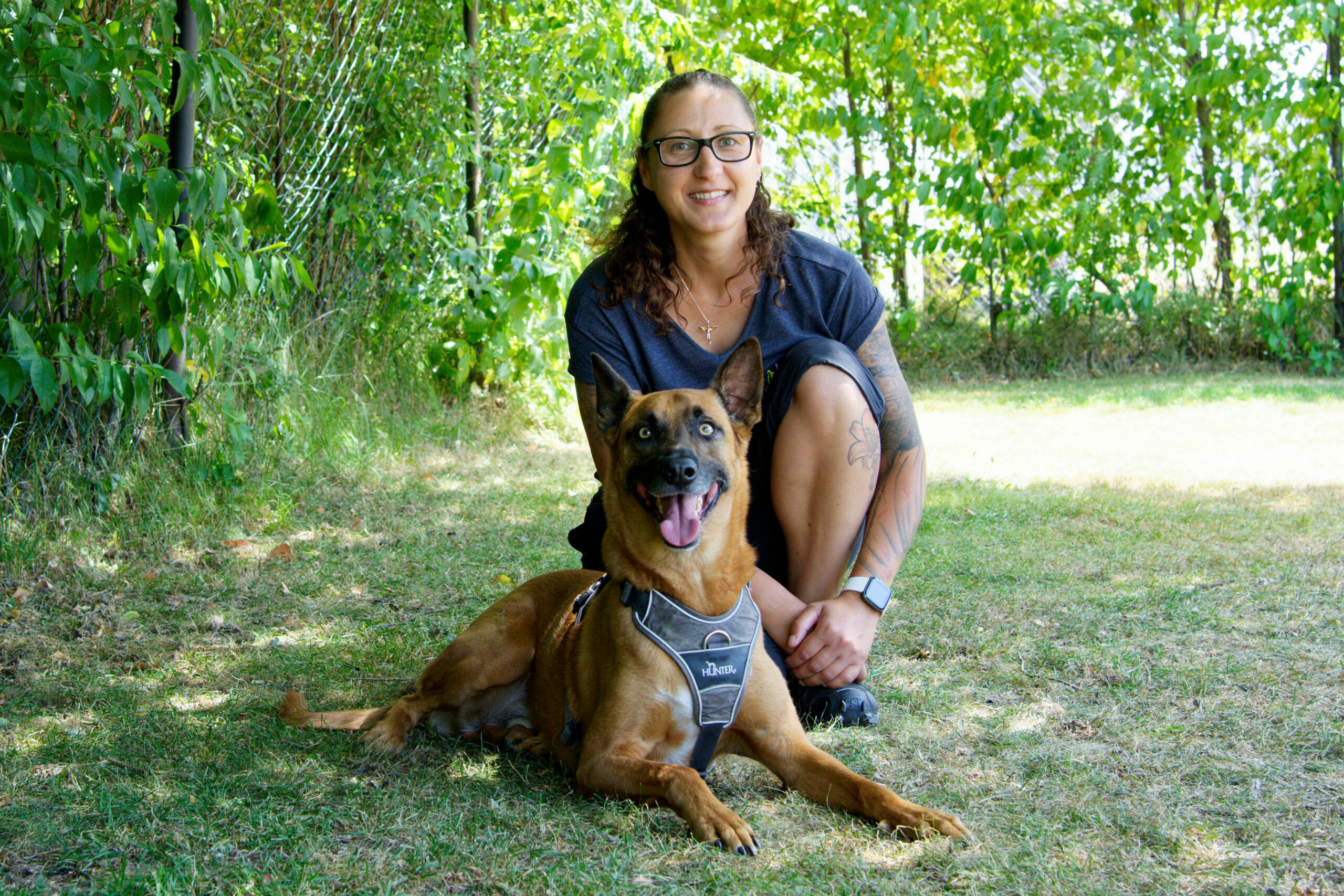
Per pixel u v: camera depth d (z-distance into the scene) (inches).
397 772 113.3
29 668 140.9
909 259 499.2
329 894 86.4
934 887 87.7
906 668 141.6
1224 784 105.0
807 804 105.5
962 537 205.3
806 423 133.0
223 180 179.9
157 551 192.4
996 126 458.9
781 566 143.8
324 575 186.1
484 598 175.9
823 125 448.8
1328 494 228.4
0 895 84.4
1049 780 106.7
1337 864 89.3
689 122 131.3
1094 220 450.3
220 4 221.8
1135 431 321.7
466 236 316.8
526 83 329.1
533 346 318.0
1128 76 458.6
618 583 116.3
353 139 296.5
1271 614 155.9
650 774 101.5
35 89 146.1
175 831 96.3
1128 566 183.2
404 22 299.7
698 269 141.3
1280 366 472.4
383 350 311.3
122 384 168.9
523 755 122.8
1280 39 445.4
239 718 126.8
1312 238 453.1
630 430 118.6
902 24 422.3
